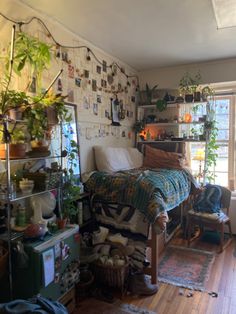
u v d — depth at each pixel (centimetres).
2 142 177
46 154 204
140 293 229
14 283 178
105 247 240
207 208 339
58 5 223
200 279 254
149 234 244
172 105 409
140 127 416
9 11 207
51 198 216
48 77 245
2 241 175
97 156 315
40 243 179
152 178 259
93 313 204
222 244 319
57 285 190
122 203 252
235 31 275
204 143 406
